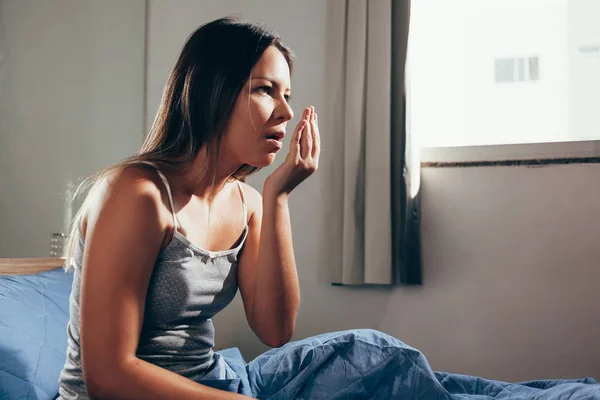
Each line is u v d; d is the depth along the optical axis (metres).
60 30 2.66
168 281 0.96
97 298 0.86
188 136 0.97
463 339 2.37
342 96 2.48
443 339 2.39
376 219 2.38
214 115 0.95
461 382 1.61
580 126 2.44
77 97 2.66
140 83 2.77
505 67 2.53
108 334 0.86
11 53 2.59
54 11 2.66
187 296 0.99
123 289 0.87
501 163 2.38
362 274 2.43
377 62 2.42
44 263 2.01
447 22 2.60
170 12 2.78
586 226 2.28
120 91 2.72
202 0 2.75
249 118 0.95
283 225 1.13
